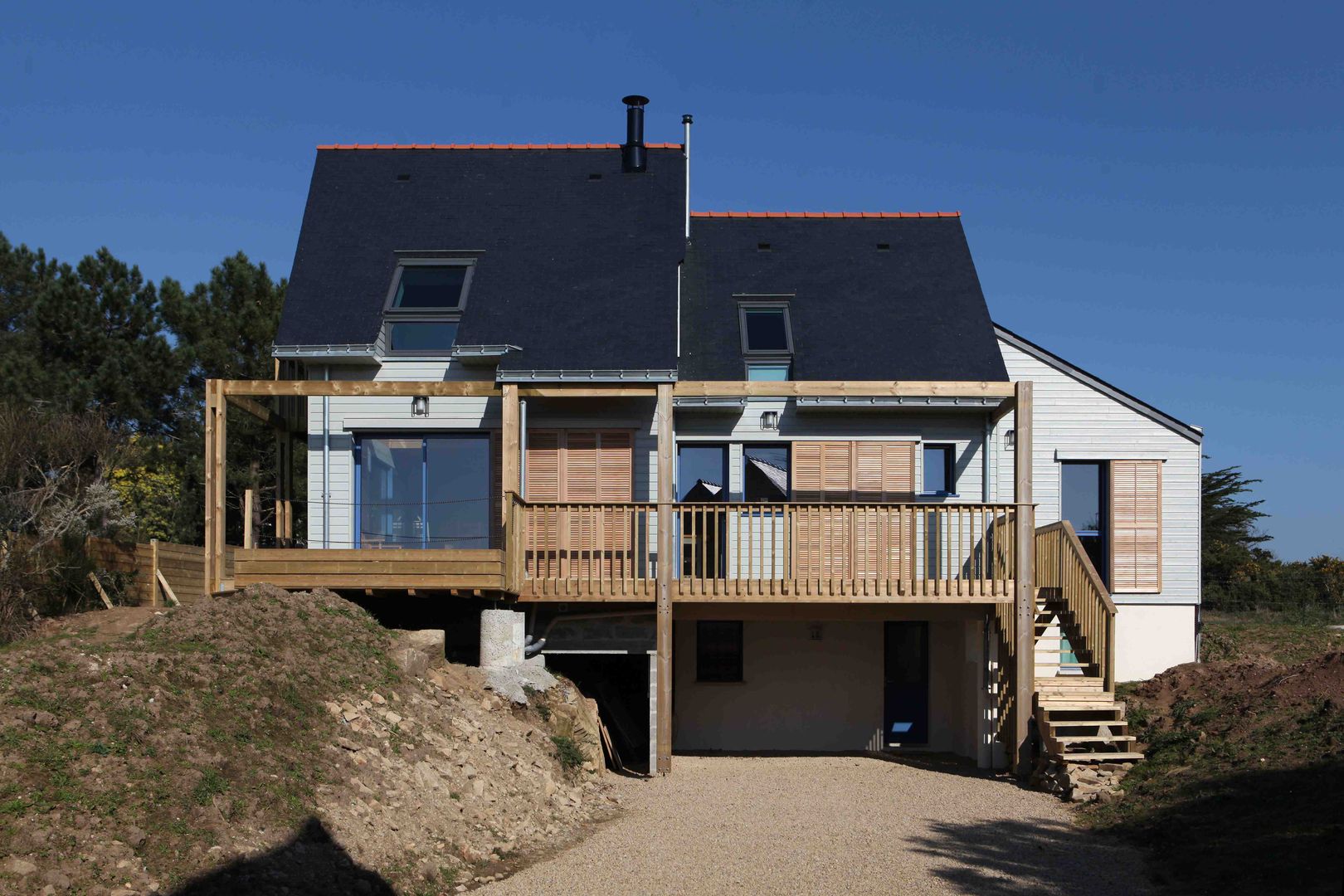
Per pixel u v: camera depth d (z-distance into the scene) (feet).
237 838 26.09
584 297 59.82
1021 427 48.98
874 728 59.77
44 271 110.73
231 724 30.71
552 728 44.70
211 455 48.91
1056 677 50.72
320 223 64.80
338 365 58.54
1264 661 56.29
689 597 49.93
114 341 95.04
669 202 67.10
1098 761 44.88
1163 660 62.85
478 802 34.32
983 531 49.78
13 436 61.46
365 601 53.83
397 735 35.12
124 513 80.94
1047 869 32.42
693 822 38.47
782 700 59.88
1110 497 63.36
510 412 50.03
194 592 63.67
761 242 68.95
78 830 24.07
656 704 49.44
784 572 49.96
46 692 28.30
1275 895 27.53
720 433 59.11
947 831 37.63
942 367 59.11
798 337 60.95
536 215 65.98
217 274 101.60
